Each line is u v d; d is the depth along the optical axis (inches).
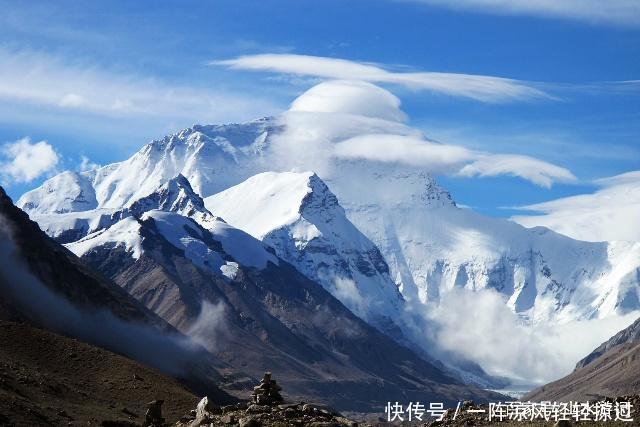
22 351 6840.6
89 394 6333.7
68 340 7155.5
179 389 7086.6
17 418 4945.9
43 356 6850.4
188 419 4264.3
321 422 3804.1
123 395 6565.0
